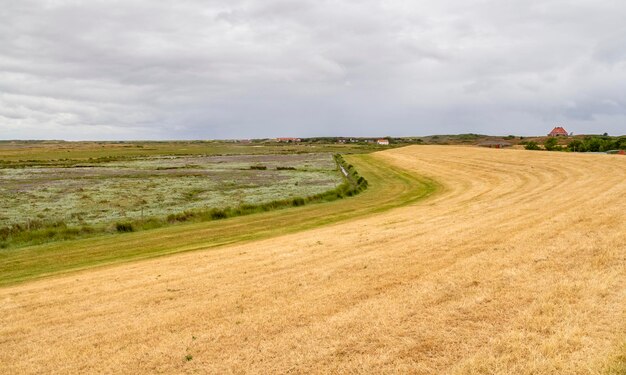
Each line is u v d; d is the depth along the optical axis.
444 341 7.50
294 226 25.64
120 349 8.41
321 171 67.56
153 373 7.41
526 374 6.35
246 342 8.19
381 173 59.91
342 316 8.90
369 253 14.09
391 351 7.34
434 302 9.15
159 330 9.11
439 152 86.31
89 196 42.78
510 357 6.79
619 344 6.85
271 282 11.80
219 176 61.28
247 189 47.00
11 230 25.03
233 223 27.55
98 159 102.44
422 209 27.09
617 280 9.33
